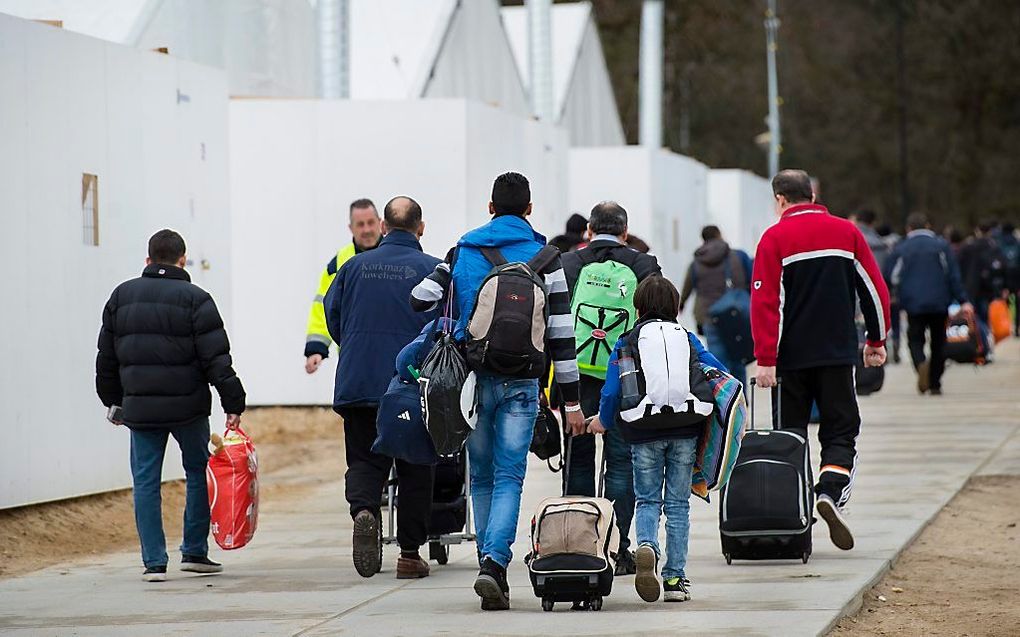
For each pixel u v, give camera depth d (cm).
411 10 7700
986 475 3903
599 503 2311
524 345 2278
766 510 2627
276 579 2675
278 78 6431
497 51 8344
